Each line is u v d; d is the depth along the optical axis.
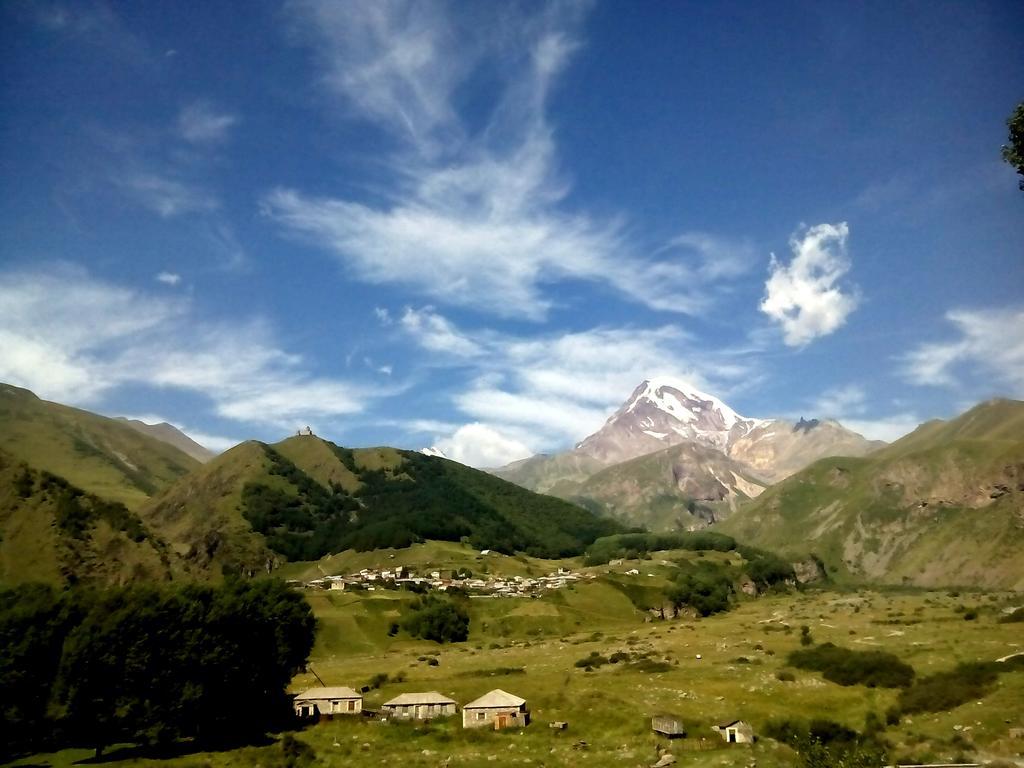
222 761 88.75
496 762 84.25
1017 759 75.12
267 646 122.12
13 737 95.00
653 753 85.69
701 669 146.62
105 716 95.69
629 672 148.50
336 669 176.00
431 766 83.62
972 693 105.44
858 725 100.12
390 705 115.06
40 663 98.44
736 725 92.56
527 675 151.50
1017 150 41.50
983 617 198.25
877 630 186.25
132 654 98.88
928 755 78.31
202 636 106.81
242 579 132.25
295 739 98.75
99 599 106.19
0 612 103.62
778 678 132.50
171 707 99.31
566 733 99.62
